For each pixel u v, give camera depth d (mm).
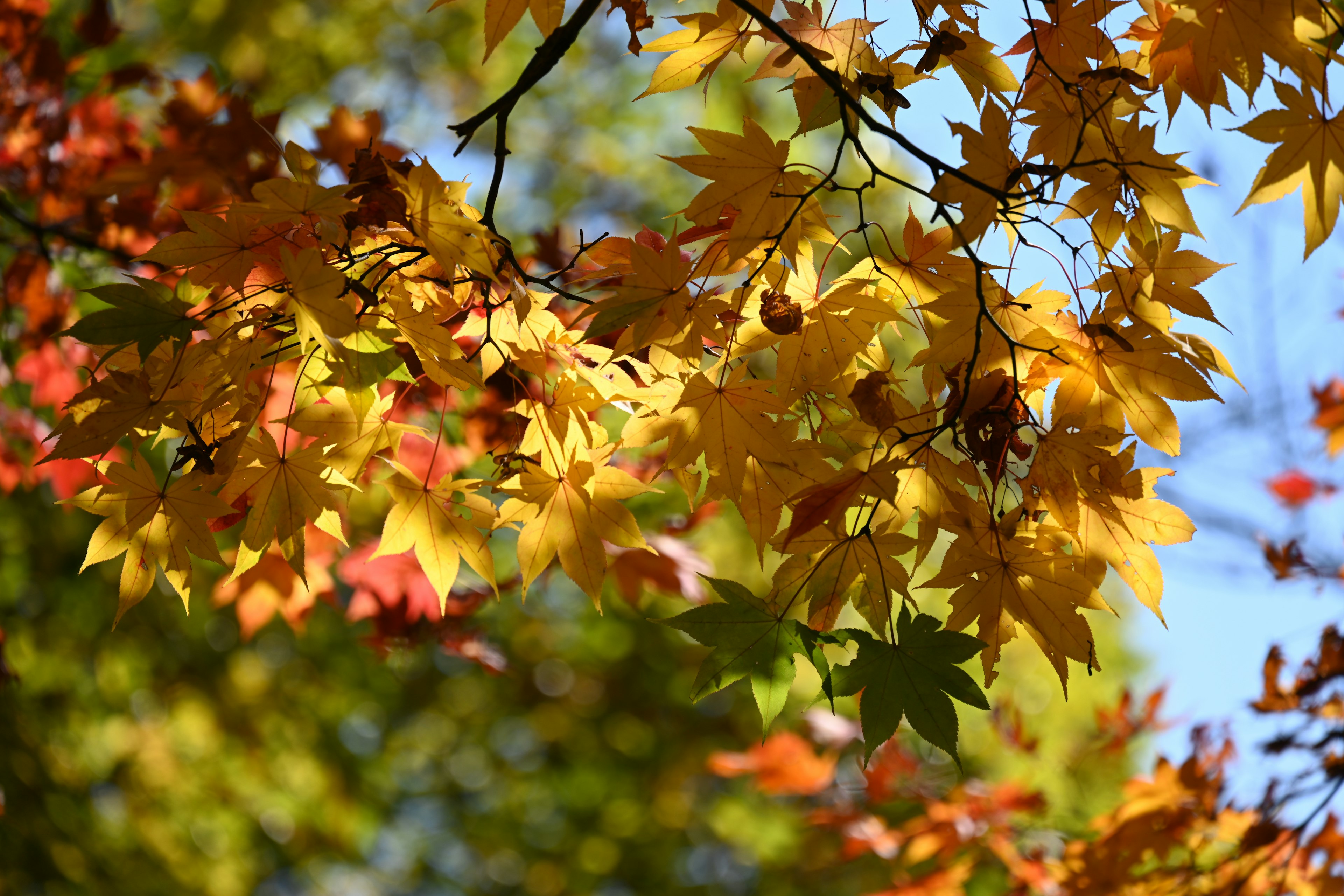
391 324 1370
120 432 1364
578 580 1418
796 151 3602
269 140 1724
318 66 3604
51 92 1818
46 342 1981
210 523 1446
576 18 1440
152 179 1711
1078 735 3445
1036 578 1376
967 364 1397
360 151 1369
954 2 1407
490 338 1398
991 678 1388
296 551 1384
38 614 3426
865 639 1367
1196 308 1396
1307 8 1339
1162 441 1409
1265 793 1721
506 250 1384
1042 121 1406
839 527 1385
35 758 3094
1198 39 1351
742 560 3344
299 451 1385
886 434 1403
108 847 3357
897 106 1403
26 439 2109
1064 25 1415
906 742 2703
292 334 1391
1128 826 1744
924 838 1932
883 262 1408
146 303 1362
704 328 1373
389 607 1787
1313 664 1770
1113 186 1393
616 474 1411
